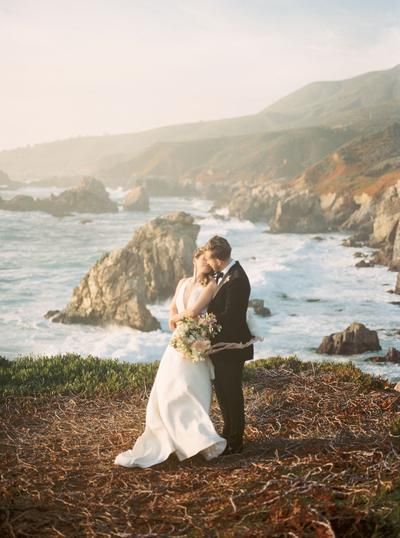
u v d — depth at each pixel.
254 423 6.93
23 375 9.91
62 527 4.61
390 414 6.91
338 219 93.75
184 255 40.50
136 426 7.14
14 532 4.50
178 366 5.79
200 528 4.41
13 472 5.77
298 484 4.89
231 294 5.59
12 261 53.50
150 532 4.43
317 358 25.06
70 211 114.00
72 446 6.53
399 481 4.72
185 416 5.71
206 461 5.78
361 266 51.12
